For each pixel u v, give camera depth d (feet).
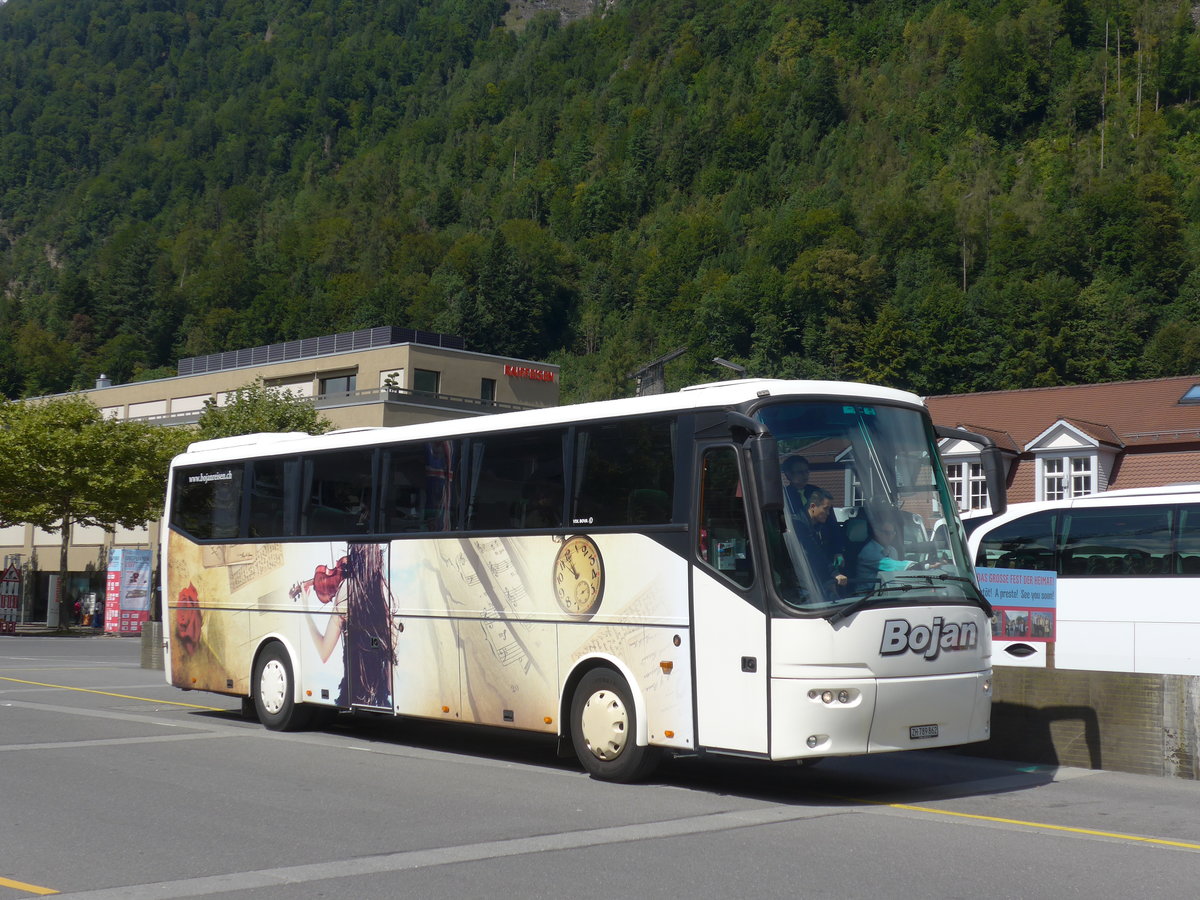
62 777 36.91
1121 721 42.11
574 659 38.14
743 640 33.55
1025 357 357.61
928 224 459.32
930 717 33.88
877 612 33.04
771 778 39.17
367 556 46.03
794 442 34.30
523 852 27.04
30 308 627.05
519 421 41.14
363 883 24.25
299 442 50.55
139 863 26.00
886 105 640.99
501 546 40.93
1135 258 406.00
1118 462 118.62
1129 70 599.98
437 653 43.01
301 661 48.60
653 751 36.96
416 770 39.29
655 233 605.73
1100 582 52.95
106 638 141.28
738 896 23.35
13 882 24.29
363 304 531.50
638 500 36.88
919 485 35.99
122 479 161.79
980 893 23.71
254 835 28.84
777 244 475.31
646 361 481.05
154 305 558.15
